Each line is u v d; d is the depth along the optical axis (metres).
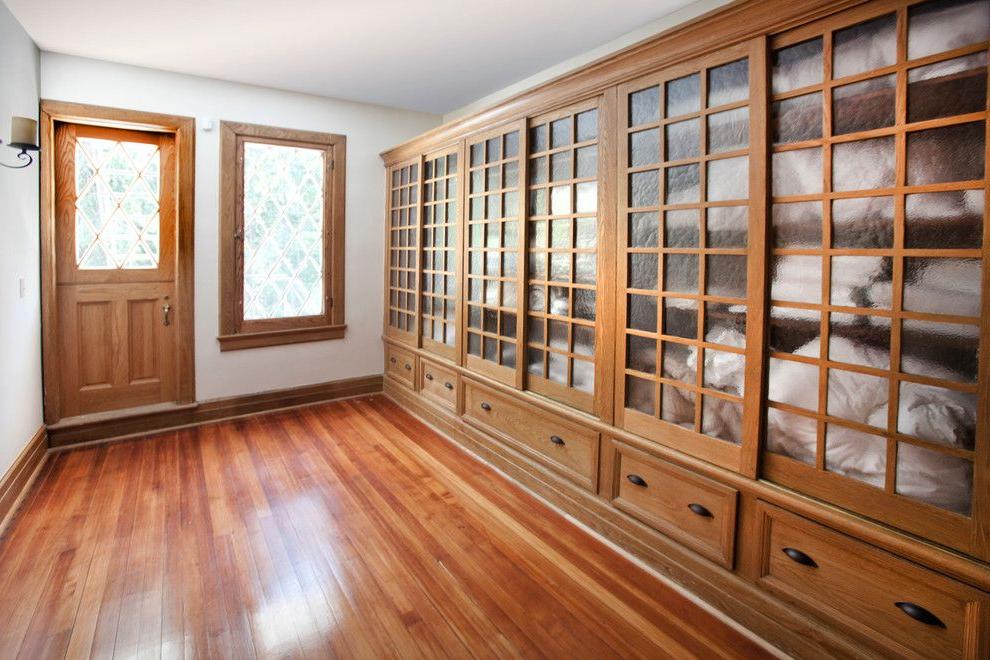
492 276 3.15
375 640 1.78
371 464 3.24
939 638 1.40
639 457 2.24
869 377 1.54
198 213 3.83
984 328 1.30
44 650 1.70
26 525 2.47
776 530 1.78
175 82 3.66
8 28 2.66
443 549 2.33
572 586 2.08
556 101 2.61
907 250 1.43
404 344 4.33
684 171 2.03
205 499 2.76
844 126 1.56
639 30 2.88
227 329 3.99
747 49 1.78
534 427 2.88
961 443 1.36
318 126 4.25
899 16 1.42
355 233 4.53
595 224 2.45
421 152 3.97
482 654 1.72
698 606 1.98
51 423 3.39
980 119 1.29
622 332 2.31
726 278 1.90
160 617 1.87
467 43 3.11
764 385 1.78
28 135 2.40
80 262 3.54
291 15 2.75
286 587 2.05
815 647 1.65
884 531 1.49
